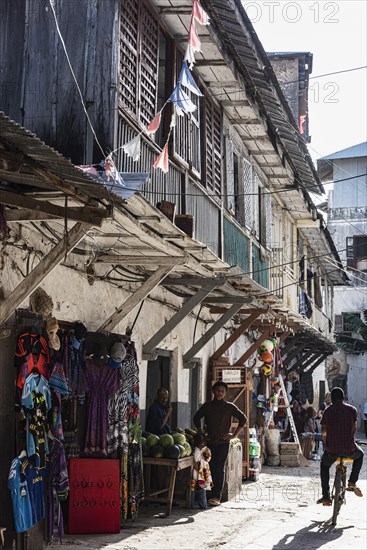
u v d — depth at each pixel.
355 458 11.77
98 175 8.75
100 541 9.29
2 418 8.08
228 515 11.71
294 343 26.14
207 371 16.39
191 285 12.48
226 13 11.52
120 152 9.94
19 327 8.20
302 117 26.03
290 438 20.67
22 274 8.56
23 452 8.07
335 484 11.48
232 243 15.60
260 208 19.41
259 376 19.78
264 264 19.20
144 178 8.35
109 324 10.23
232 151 16.16
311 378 32.47
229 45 12.79
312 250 29.61
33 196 7.31
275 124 16.72
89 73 10.08
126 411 10.41
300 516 12.05
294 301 23.77
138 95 10.72
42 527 8.48
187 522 10.95
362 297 42.44
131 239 9.30
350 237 42.56
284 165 18.81
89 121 9.90
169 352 14.20
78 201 6.97
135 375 10.67
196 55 12.87
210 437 12.63
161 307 13.43
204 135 13.94
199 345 14.57
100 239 9.41
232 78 13.75
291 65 26.11
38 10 10.45
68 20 10.28
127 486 10.53
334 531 10.95
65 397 9.10
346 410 11.68
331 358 41.34
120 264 10.80
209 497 13.21
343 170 43.72
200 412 12.73
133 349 10.75
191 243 9.52
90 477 9.74
